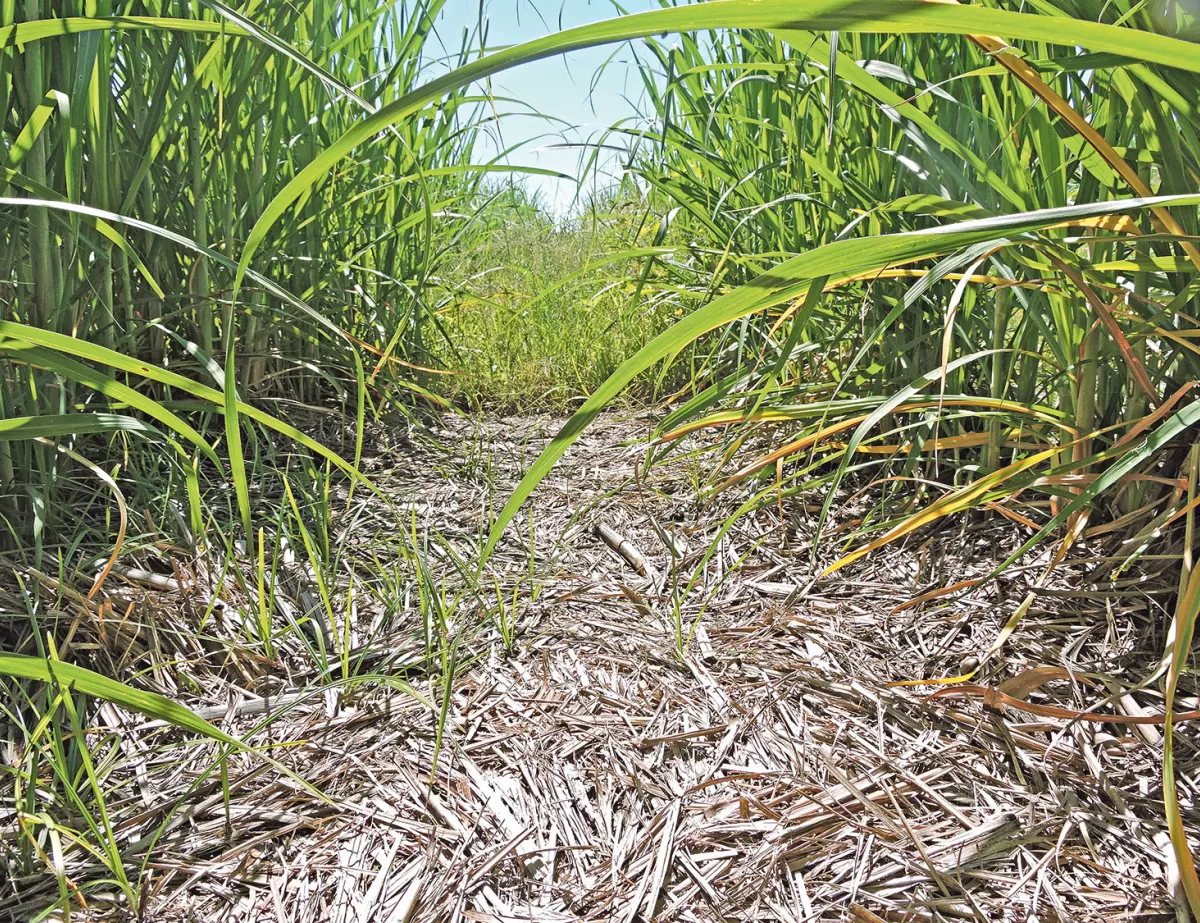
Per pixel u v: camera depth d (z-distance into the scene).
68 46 1.40
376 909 0.91
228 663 1.33
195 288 1.95
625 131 1.87
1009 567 1.50
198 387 1.01
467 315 3.82
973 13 0.48
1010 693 1.13
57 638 1.27
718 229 2.23
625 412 2.94
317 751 1.16
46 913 0.82
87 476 1.65
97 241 1.63
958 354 1.78
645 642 1.45
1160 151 1.00
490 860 0.98
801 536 1.79
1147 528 1.23
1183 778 1.04
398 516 1.94
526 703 1.28
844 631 1.43
